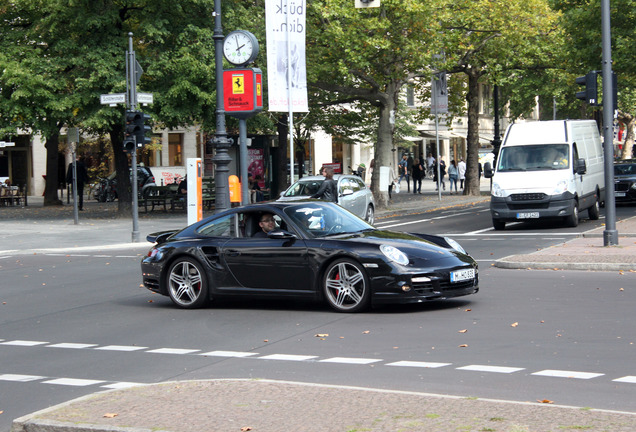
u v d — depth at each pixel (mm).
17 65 33625
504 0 38000
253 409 6344
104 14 34281
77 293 15617
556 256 17156
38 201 53969
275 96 28875
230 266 12805
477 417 5887
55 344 10688
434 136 82812
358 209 27906
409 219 32688
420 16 34812
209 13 36156
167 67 34312
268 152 41281
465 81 51062
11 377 8773
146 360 9383
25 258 22812
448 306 12305
